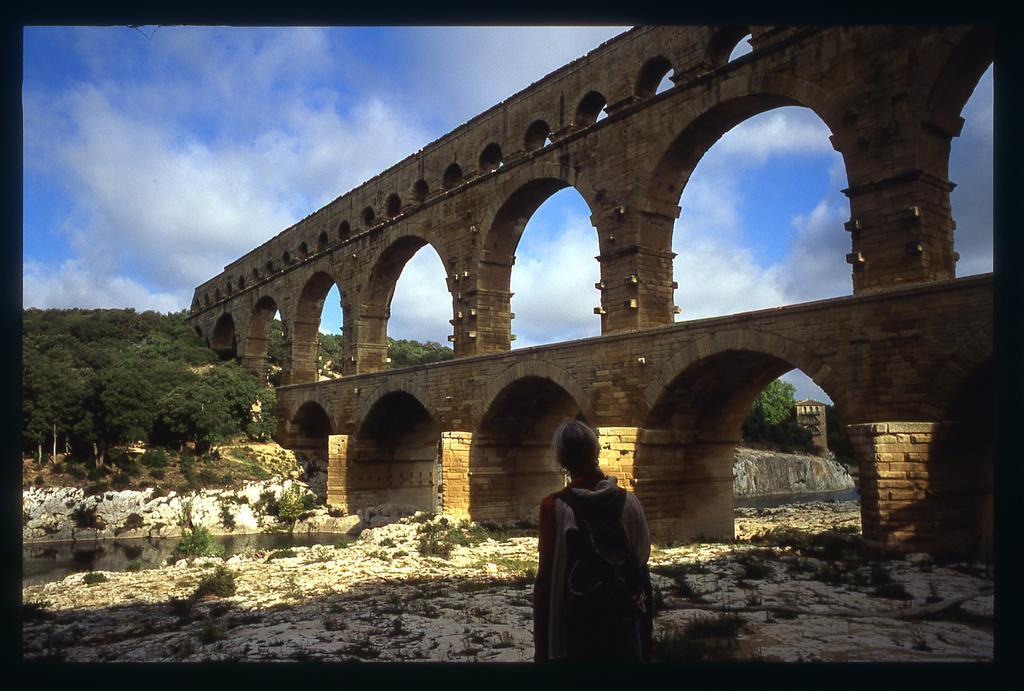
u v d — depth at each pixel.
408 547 37.09
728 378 34.50
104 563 45.28
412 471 64.44
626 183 38.56
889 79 27.91
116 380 67.31
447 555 33.19
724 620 15.60
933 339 24.77
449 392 47.81
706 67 35.19
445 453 45.16
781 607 17.47
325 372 123.75
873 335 26.23
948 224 27.81
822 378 27.50
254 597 24.31
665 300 38.25
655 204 37.84
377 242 60.88
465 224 50.38
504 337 49.09
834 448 152.62
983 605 17.41
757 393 36.38
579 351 37.84
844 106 29.23
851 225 28.33
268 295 80.88
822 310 27.69
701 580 22.03
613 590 6.06
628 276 37.69
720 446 37.81
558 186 45.91
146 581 30.47
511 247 49.28
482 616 18.20
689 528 36.03
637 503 6.50
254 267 86.69
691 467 36.53
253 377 80.88
